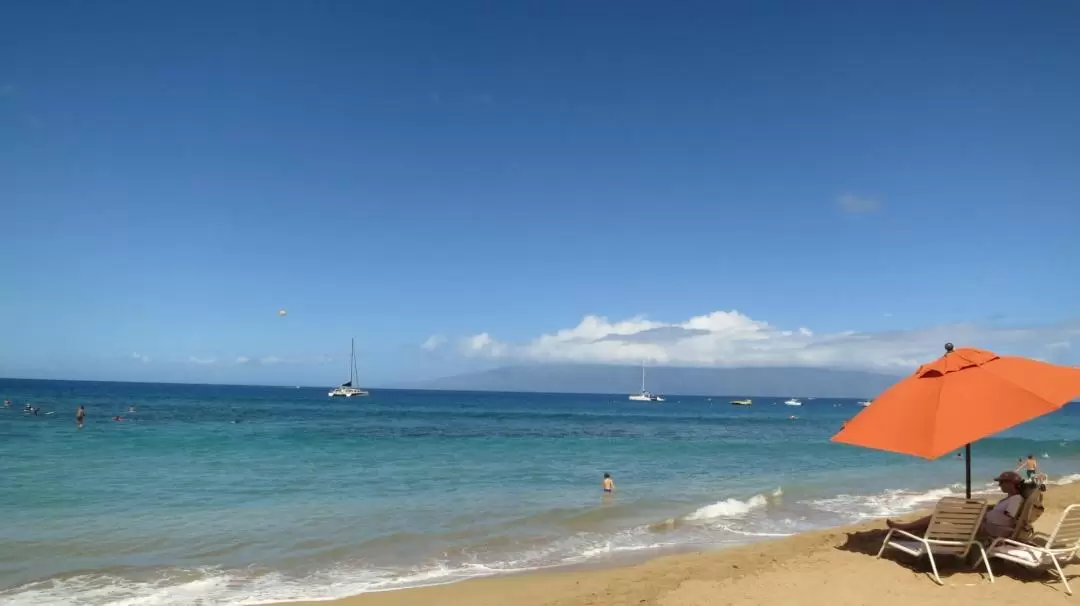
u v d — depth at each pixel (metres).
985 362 7.90
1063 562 8.53
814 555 10.13
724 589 8.56
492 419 68.88
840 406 175.50
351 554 11.66
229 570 10.53
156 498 17.00
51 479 20.08
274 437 37.88
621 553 12.03
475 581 10.09
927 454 6.95
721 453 33.69
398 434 42.72
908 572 8.65
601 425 62.12
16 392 111.06
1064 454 35.19
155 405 77.81
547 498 17.94
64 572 10.24
